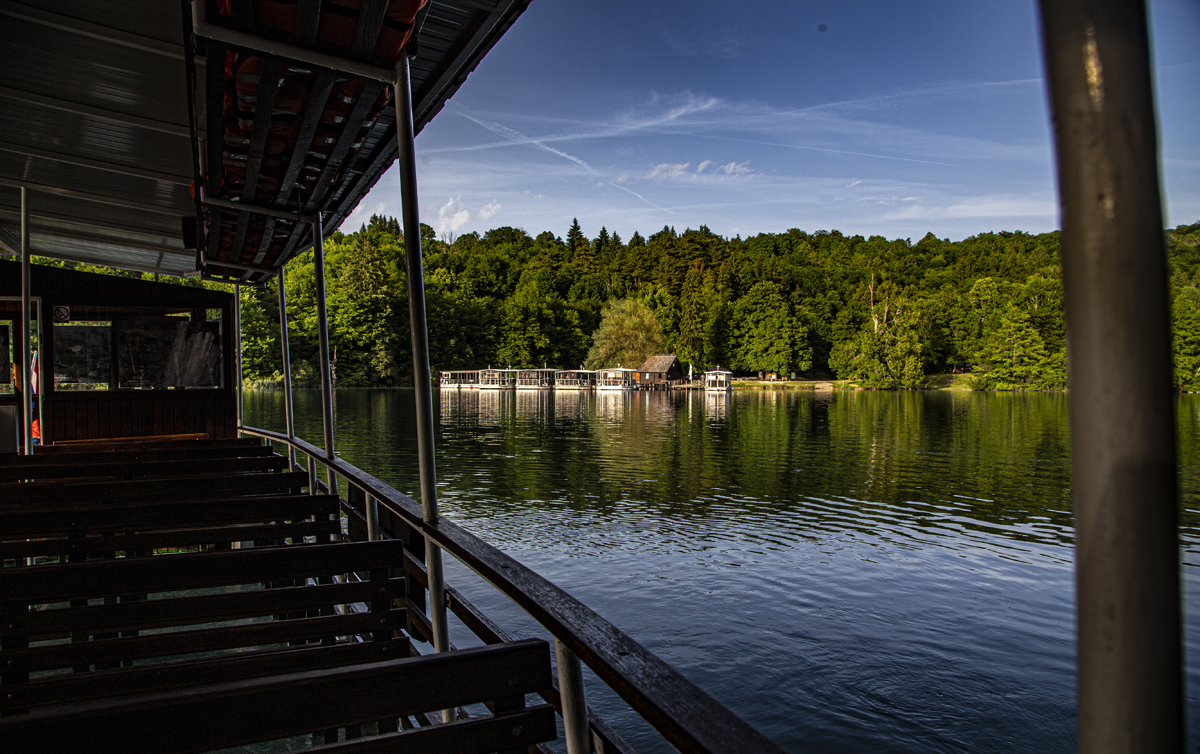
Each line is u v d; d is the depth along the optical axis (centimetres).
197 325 893
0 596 250
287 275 7606
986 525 1975
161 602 264
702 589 1393
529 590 169
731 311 9775
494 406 6431
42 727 137
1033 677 1040
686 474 2758
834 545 1738
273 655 248
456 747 162
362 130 347
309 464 510
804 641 1162
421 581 305
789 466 2977
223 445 729
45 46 361
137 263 880
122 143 471
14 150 491
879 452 3391
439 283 9281
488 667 170
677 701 108
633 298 10375
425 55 306
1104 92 53
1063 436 3991
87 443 691
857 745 867
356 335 7800
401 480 2572
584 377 9281
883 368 8681
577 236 13838
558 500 2256
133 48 358
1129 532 53
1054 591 1406
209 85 281
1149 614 53
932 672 1056
